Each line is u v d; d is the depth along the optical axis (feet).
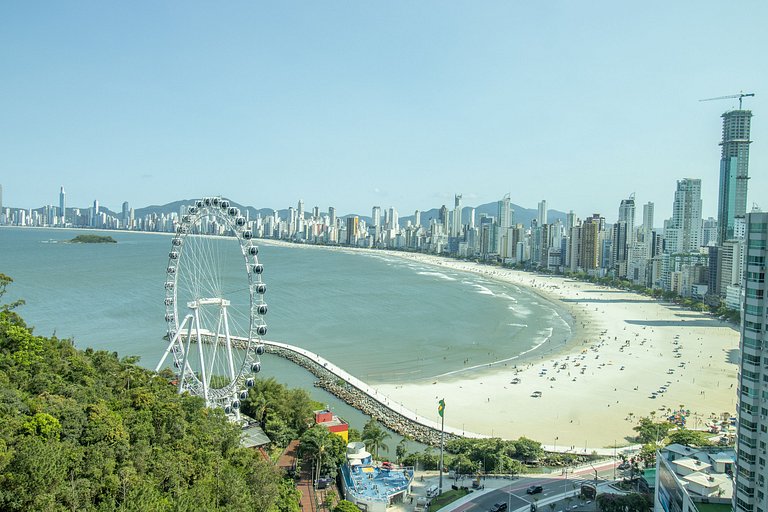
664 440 503.20
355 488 404.77
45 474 243.60
